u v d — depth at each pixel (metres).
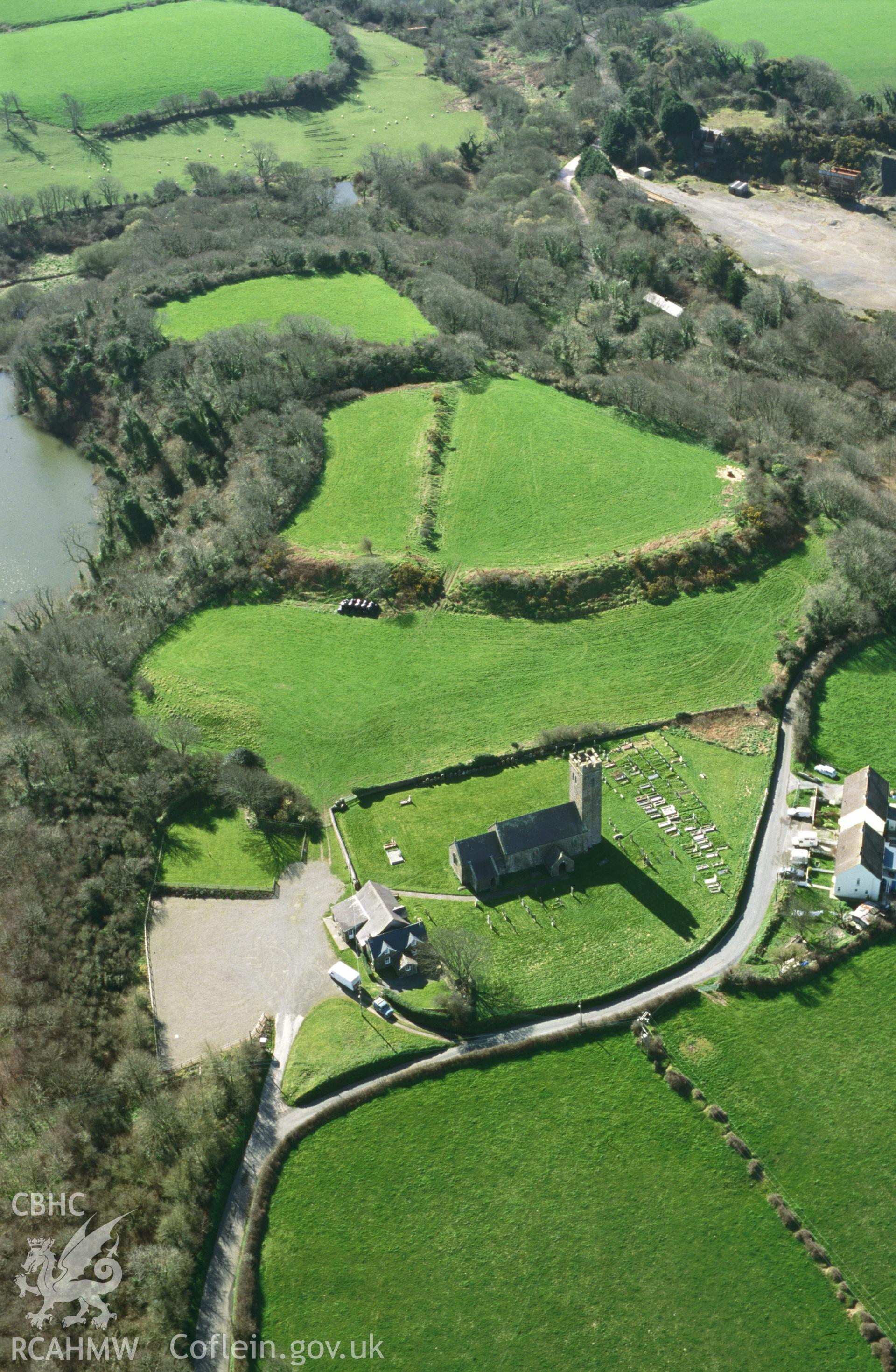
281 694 146.88
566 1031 105.00
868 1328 84.25
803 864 122.00
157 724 144.00
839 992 109.19
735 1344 84.25
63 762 137.12
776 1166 95.44
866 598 158.38
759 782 132.75
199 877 124.00
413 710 143.12
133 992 111.50
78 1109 100.25
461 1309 86.50
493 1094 100.69
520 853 119.62
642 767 134.62
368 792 132.38
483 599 158.62
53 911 119.44
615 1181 94.44
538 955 112.00
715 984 109.69
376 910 113.69
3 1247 89.62
